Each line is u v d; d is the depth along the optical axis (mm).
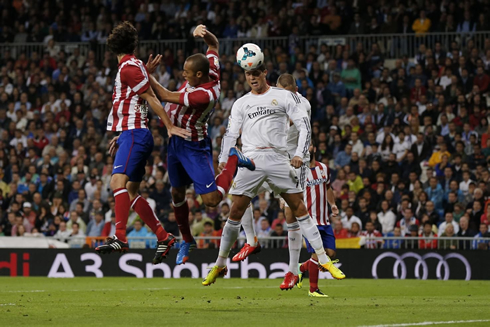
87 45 38438
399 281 22156
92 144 33531
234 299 14445
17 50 39219
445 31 34594
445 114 30469
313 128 31016
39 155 33781
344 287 19266
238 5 38250
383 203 26531
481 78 31812
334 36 35625
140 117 11539
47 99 36250
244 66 12391
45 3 40625
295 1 37781
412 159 29109
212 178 11805
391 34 34906
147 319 9992
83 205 29781
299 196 12789
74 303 13094
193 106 11562
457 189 26750
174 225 26672
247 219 14219
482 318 10219
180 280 22766
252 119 12508
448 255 23250
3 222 30125
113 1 40062
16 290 17500
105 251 11195
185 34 37469
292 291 17422
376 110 31672
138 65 11344
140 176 11914
